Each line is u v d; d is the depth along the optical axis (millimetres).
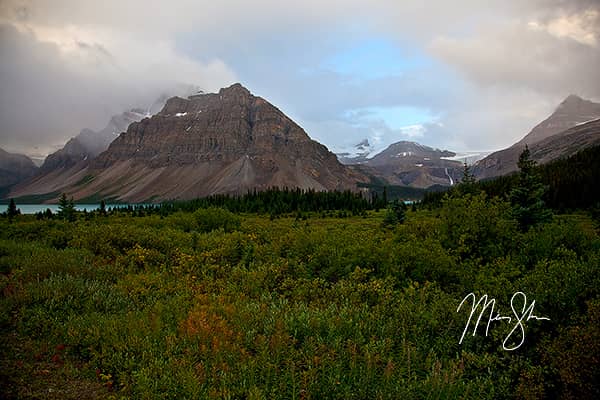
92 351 8164
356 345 8336
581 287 8758
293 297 12328
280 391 6895
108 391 7121
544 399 7156
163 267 15992
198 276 15070
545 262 10641
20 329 8992
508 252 14703
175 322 9609
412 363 7969
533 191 25594
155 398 6535
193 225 33688
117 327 8961
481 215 15438
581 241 14422
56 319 9422
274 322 9125
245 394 6758
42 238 21734
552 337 8406
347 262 14352
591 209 58438
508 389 7246
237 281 14336
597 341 6770
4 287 11164
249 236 20406
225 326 8914
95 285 11875
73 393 6957
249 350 8320
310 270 14742
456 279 12938
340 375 7293
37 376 7348
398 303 10711
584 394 6707
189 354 7715
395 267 13211
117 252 18156
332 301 11586
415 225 17312
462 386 7059
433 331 9336
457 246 15453
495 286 10477
